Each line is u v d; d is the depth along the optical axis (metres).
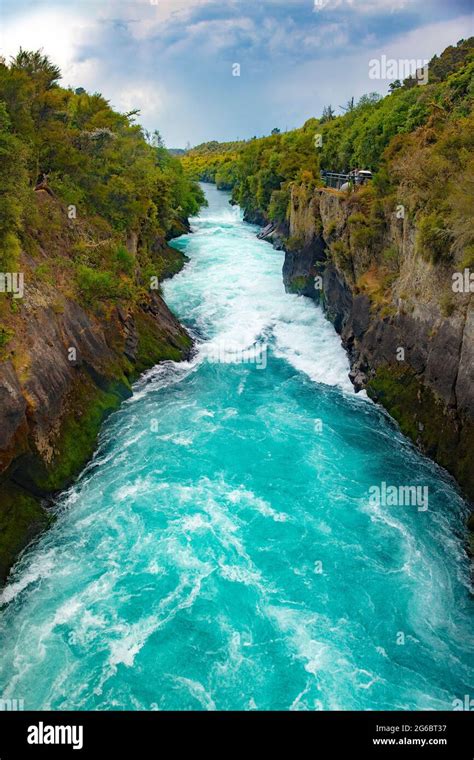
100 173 38.00
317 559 19.88
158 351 35.19
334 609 17.95
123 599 17.97
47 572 18.86
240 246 72.19
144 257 44.94
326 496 23.14
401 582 19.00
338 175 54.72
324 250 43.56
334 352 37.88
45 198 31.47
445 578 19.22
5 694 14.89
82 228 34.31
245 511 22.14
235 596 18.27
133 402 30.22
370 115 67.00
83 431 25.39
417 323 27.41
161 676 15.60
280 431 27.95
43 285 26.19
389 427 28.41
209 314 44.72
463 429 23.66
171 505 22.28
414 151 31.58
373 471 24.84
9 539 19.27
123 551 19.89
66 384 24.89
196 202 92.94
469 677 15.84
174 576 18.92
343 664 16.16
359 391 32.47
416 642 16.89
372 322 32.41
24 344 22.17
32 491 21.52
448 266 24.75
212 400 31.23
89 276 29.86
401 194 30.64
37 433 21.45
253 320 43.72
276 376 34.81
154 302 39.03
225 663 16.03
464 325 23.38
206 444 26.59
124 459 25.12
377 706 14.98
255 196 91.44
